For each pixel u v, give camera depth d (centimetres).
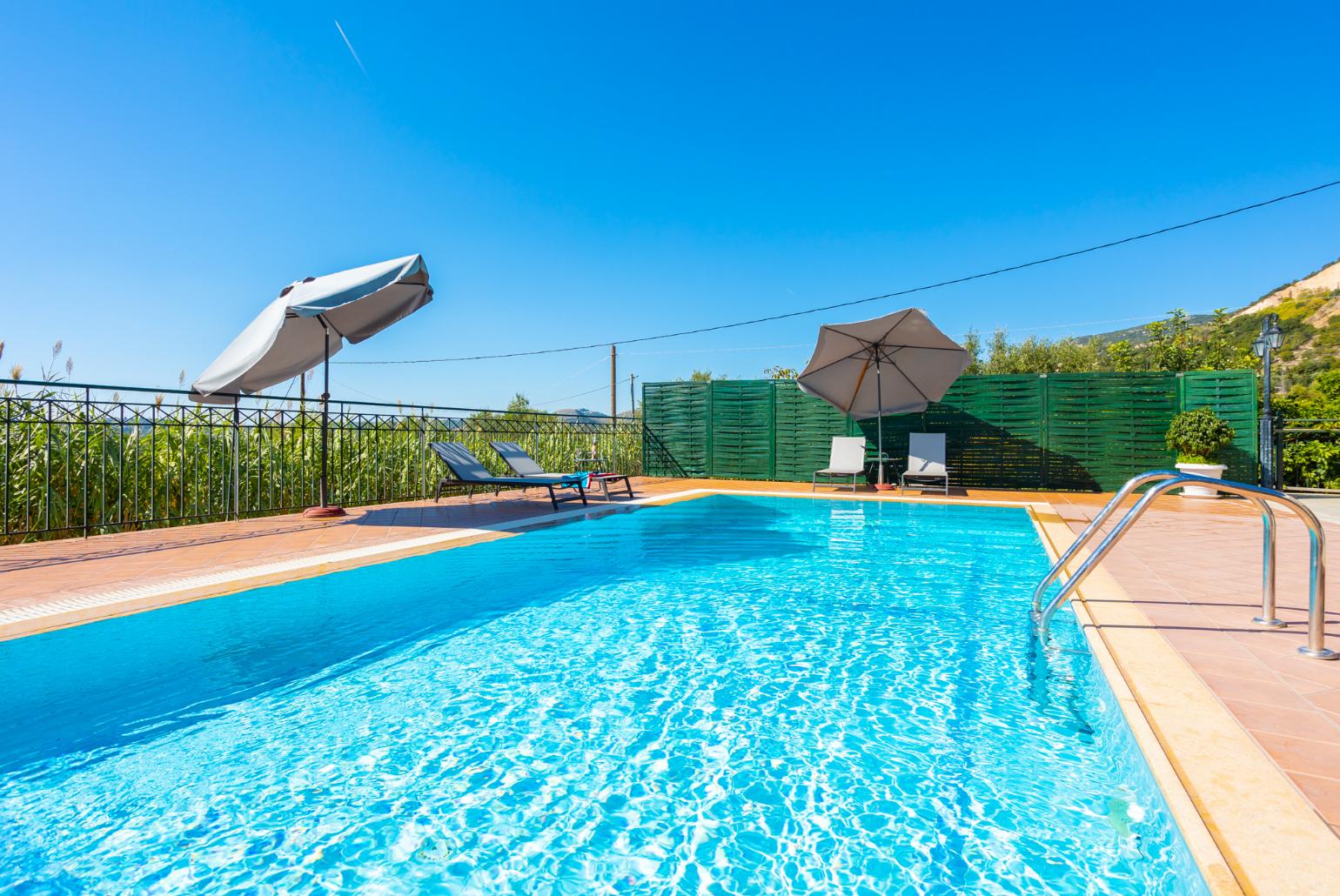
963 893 148
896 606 408
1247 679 238
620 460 1405
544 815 184
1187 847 136
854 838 172
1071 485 1124
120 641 320
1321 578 264
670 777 205
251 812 185
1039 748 224
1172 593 389
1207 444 1004
